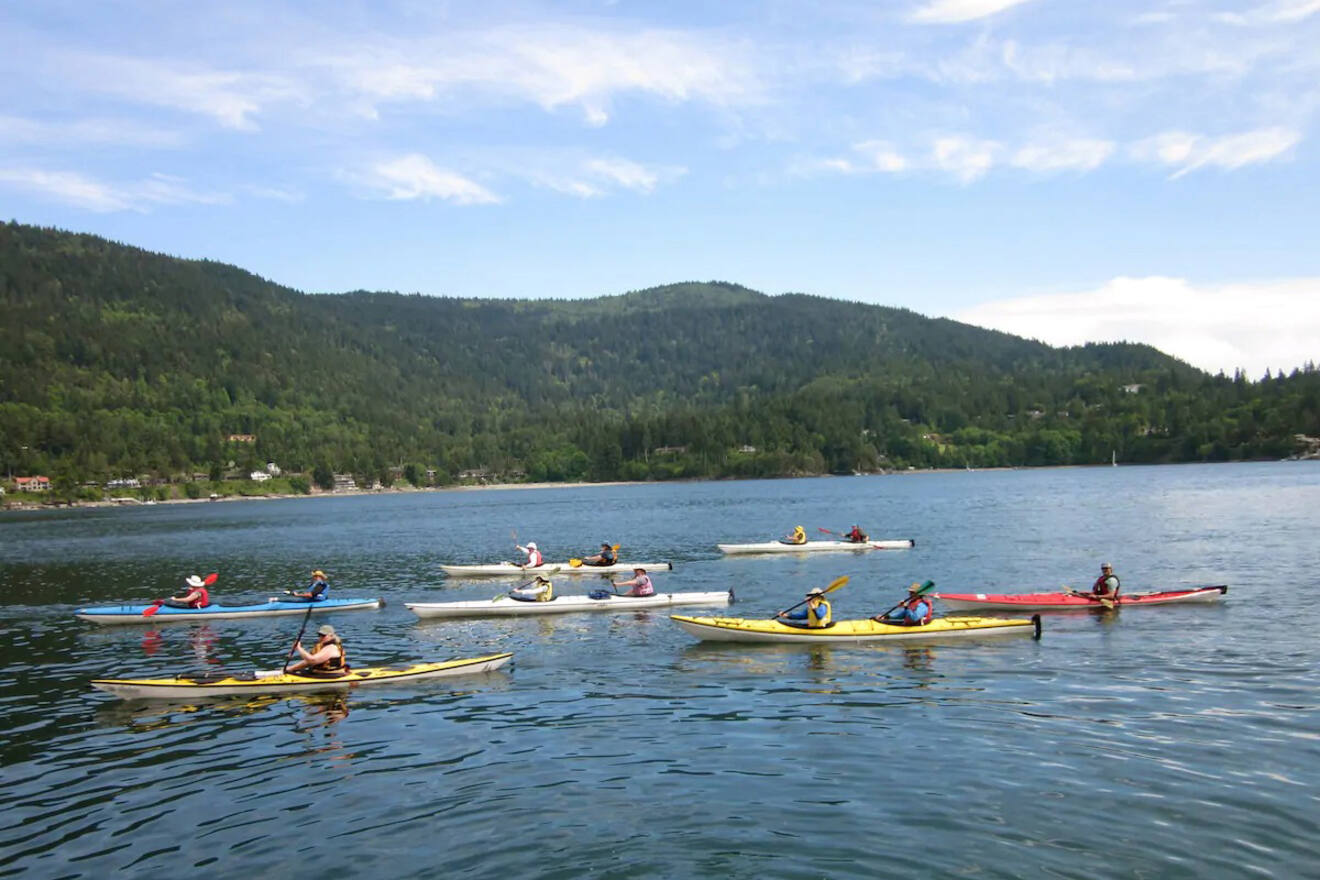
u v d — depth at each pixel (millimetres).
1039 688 18000
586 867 10695
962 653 21391
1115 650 21219
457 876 10570
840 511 82688
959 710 16594
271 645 25734
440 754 14922
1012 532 53812
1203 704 16531
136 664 23469
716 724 16188
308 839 11742
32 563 53375
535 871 10633
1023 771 13336
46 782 14211
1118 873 10211
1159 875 10148
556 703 17938
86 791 13766
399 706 17938
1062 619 25453
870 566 39875
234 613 30719
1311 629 22984
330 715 17375
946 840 11125
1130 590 30938
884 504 90875
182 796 13422
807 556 45062
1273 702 16547
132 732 16703
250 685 19125
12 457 181000
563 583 37812
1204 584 31406
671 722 16406
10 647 26016
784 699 17734
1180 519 58469
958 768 13539
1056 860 10555
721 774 13602
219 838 11891
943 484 143625
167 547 63812
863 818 11836
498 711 17438
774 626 23344
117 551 60969
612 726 16250
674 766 14016
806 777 13359
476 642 24953
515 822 12039
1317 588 29500
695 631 23688
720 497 123375
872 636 23016
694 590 34062
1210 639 22125
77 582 42594
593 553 52344
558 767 14125
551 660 22078
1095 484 119188
